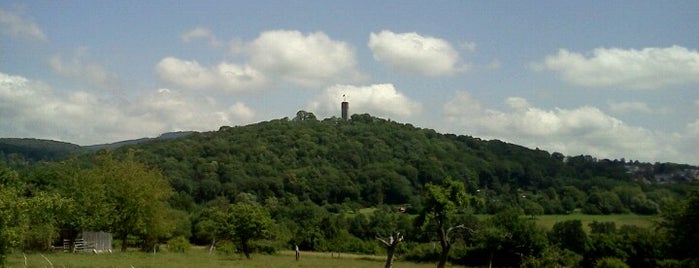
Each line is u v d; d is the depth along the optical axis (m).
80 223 62.69
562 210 107.56
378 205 121.25
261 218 71.69
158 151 149.75
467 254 71.00
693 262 43.72
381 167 135.38
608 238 61.81
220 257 64.69
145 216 70.31
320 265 60.41
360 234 100.94
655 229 50.12
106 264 43.19
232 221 71.31
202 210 108.56
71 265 40.38
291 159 151.25
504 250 68.75
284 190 132.38
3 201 30.30
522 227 68.56
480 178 131.25
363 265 64.06
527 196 117.88
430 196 49.16
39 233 56.78
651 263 58.19
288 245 96.75
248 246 75.69
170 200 115.88
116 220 68.00
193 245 99.38
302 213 111.62
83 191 65.19
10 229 30.48
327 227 99.25
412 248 79.88
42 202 33.78
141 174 71.69
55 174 67.75
